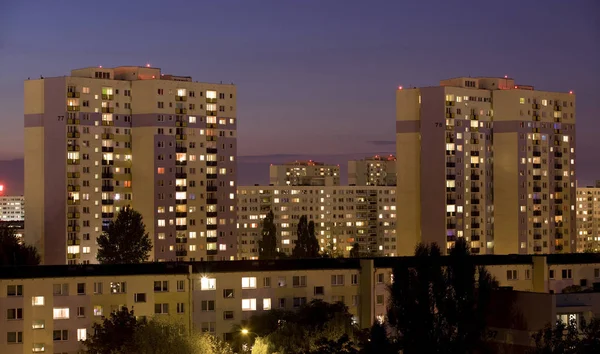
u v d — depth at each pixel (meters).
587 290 178.50
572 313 154.88
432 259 149.00
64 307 196.50
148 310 198.88
